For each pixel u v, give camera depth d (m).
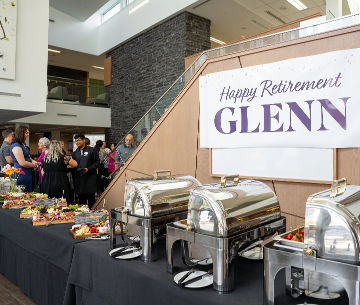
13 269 2.83
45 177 3.83
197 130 3.21
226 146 2.81
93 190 4.42
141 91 10.59
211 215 1.24
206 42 9.27
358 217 0.99
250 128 2.64
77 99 11.87
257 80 2.58
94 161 4.47
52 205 3.07
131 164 4.18
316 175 2.31
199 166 3.18
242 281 1.30
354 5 8.05
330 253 0.97
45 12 6.75
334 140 2.19
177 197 1.67
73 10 11.91
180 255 1.62
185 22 8.88
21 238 2.56
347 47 2.17
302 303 1.07
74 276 1.80
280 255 1.04
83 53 12.89
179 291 1.21
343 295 1.01
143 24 10.21
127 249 1.64
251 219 1.36
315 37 2.31
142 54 10.54
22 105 6.48
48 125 11.82
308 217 1.03
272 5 8.42
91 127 12.83
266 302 1.07
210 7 8.59
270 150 2.54
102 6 11.77
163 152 3.63
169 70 9.42
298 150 2.39
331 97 2.20
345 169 2.18
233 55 2.84
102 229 2.04
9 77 6.23
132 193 1.61
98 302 1.65
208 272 1.32
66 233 2.11
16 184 4.10
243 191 1.45
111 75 12.30
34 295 2.42
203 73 3.14
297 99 2.36
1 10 6.07
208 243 1.23
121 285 1.48
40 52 6.69
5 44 6.14
